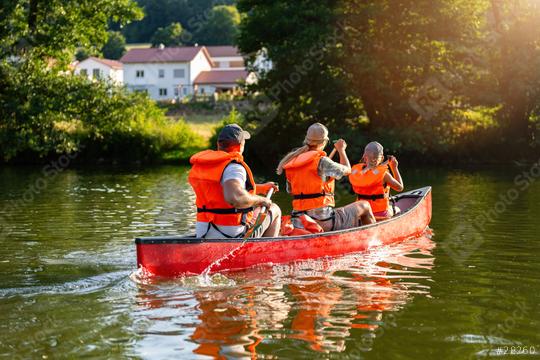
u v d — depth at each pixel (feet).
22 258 23.26
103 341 14.71
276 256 21.70
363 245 24.54
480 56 78.95
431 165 75.31
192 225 31.24
